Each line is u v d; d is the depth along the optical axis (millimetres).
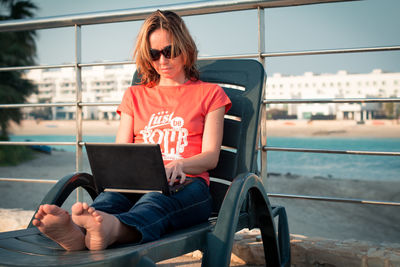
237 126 1447
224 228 990
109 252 830
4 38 17688
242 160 1408
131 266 729
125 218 942
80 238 890
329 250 1612
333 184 14383
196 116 1360
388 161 16172
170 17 1376
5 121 18062
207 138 1332
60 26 2035
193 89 1409
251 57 1791
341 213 8391
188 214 1133
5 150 18219
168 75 1399
